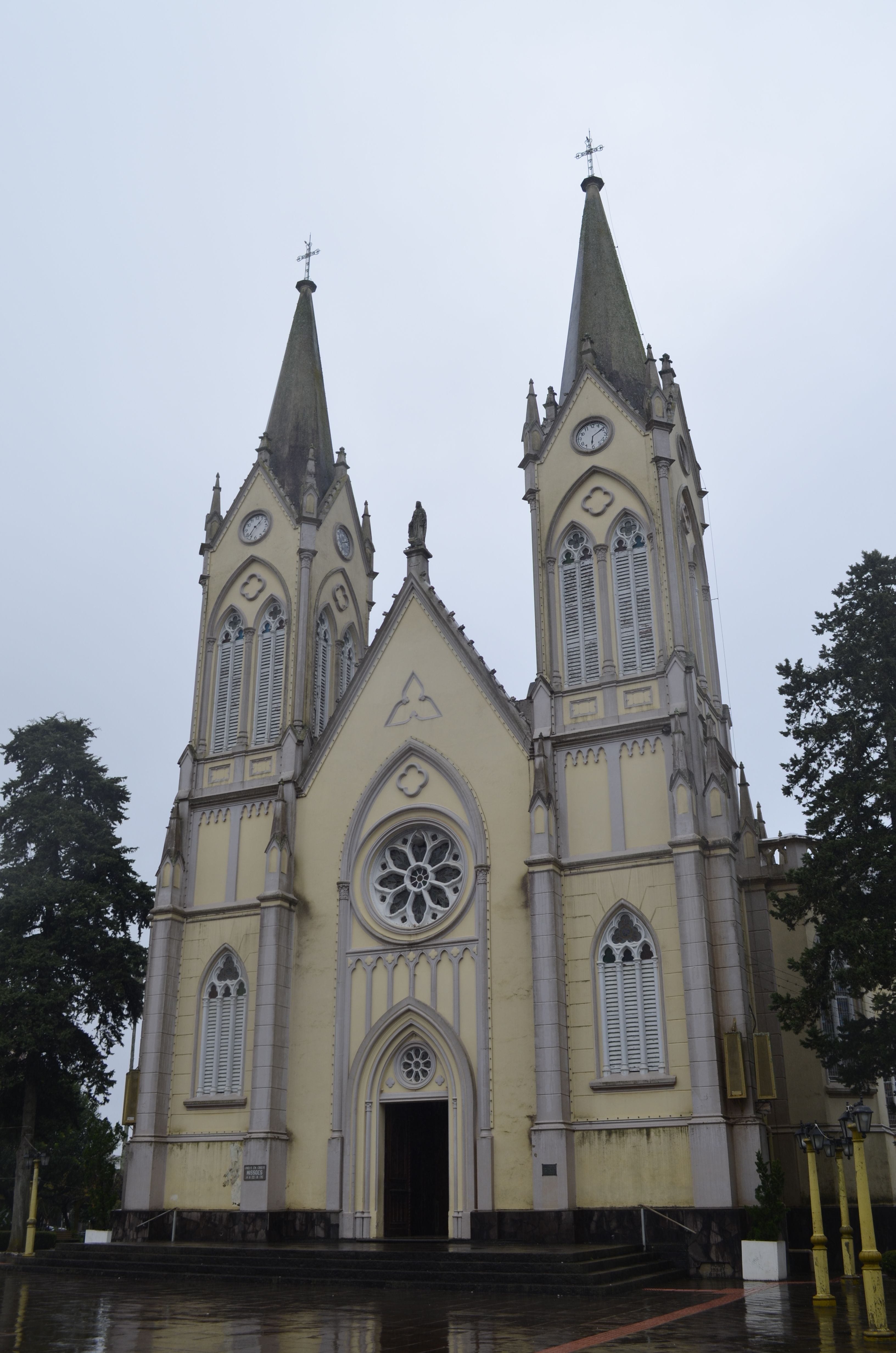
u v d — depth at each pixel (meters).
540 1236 33.28
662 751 37.44
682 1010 34.31
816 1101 37.94
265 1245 35.47
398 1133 38.84
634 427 42.28
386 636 44.06
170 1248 34.34
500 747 40.12
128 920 52.44
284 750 44.28
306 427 52.94
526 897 37.78
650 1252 31.81
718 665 44.34
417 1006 38.19
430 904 39.81
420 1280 28.84
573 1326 21.00
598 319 46.53
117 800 56.09
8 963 47.75
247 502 50.16
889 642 34.53
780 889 40.31
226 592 48.97
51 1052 47.84
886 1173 38.38
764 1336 19.28
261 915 41.69
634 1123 33.81
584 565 41.69
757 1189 31.30
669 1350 17.67
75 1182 77.44
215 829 44.78
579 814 37.97
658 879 35.94
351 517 52.59
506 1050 36.31
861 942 31.50
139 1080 41.28
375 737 42.81
